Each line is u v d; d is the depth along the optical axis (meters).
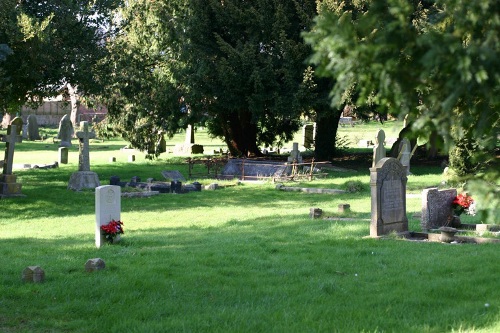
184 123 36.56
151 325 8.45
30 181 31.38
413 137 4.31
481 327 8.00
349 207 20.86
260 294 10.16
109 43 31.80
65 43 28.70
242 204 25.11
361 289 10.31
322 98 33.50
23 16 24.39
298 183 30.88
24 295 10.14
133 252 14.15
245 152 41.38
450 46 3.82
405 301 9.41
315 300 9.70
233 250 14.09
